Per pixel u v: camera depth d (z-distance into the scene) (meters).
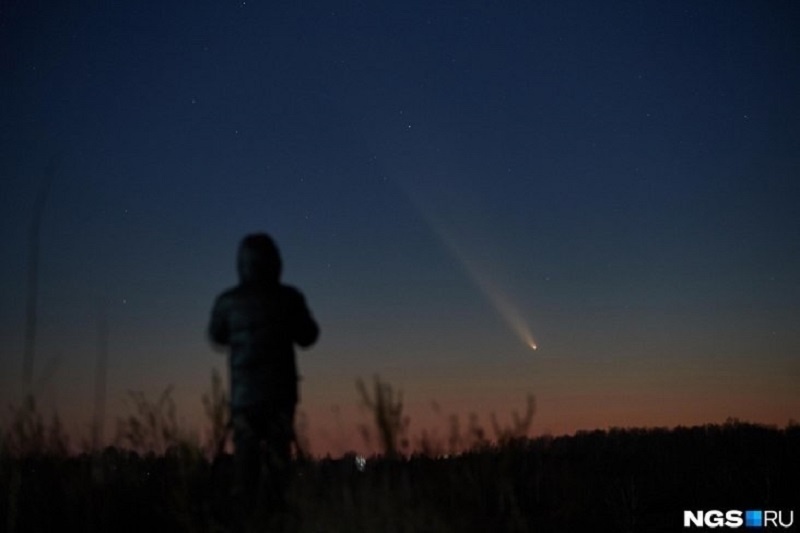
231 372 7.14
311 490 6.91
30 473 7.05
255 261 7.24
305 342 7.34
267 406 6.99
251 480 6.95
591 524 7.53
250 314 7.11
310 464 7.23
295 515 6.71
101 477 7.14
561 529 7.19
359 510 6.70
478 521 7.05
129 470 7.67
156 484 7.68
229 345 7.21
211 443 7.00
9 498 6.64
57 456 7.07
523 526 6.81
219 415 6.99
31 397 6.43
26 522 6.70
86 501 6.90
